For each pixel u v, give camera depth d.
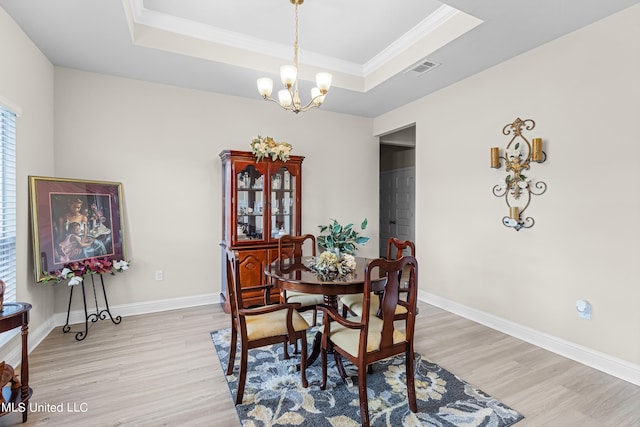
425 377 2.22
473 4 2.14
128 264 3.15
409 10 2.63
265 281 3.66
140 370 2.28
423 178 3.99
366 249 4.88
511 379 2.21
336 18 2.75
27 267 2.54
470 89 3.35
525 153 2.84
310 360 2.37
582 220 2.46
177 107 3.59
